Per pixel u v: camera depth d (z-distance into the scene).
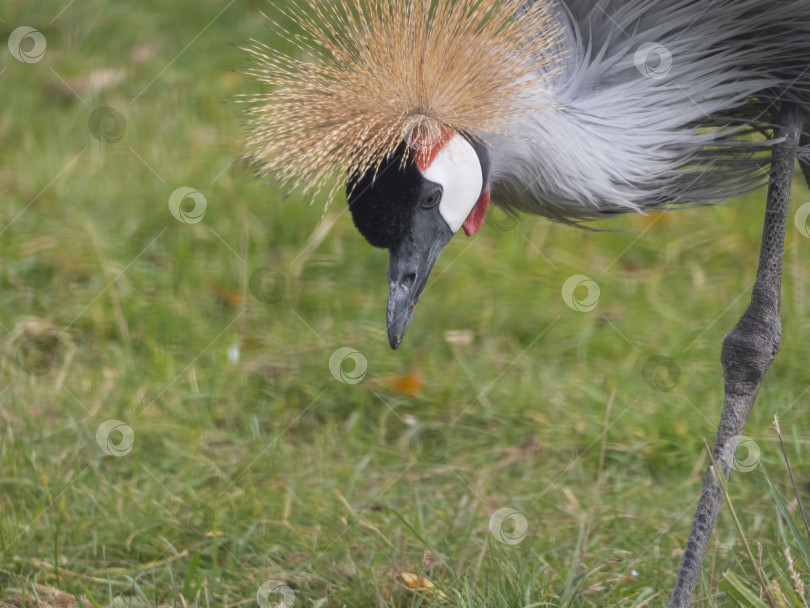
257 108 4.71
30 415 6.56
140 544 5.54
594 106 4.62
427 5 4.57
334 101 4.54
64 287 7.93
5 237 8.31
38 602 4.82
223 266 8.10
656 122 4.68
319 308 7.83
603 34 4.80
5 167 9.34
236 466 6.27
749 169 4.95
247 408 6.93
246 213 8.51
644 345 7.42
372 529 5.66
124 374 7.00
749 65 4.86
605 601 4.95
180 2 12.24
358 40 4.61
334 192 4.49
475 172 4.45
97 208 8.70
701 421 6.64
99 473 6.11
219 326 7.61
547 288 8.00
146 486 6.00
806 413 6.66
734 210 8.59
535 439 6.66
